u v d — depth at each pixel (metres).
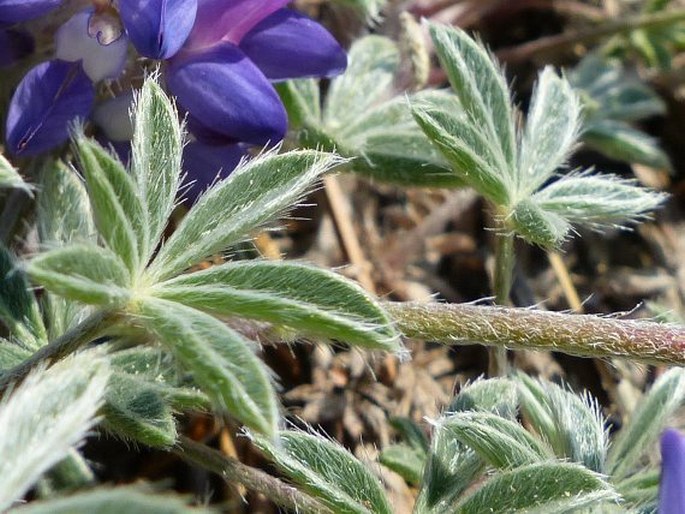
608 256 0.15
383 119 0.12
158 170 0.08
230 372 0.07
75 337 0.08
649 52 0.16
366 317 0.08
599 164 0.16
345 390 0.13
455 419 0.09
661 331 0.09
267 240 0.13
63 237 0.10
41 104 0.09
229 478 0.09
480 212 0.15
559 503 0.08
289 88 0.12
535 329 0.09
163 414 0.09
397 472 0.10
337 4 0.13
